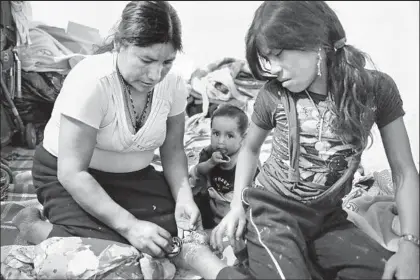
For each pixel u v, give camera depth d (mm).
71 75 1396
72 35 2566
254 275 1246
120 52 1339
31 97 2330
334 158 1317
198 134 2289
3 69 2160
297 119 1320
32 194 1899
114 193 1488
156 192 1526
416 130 2170
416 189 1303
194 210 1485
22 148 2344
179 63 2627
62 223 1447
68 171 1377
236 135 1692
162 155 1595
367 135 1315
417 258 1229
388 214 1558
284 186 1357
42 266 1316
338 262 1312
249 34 1286
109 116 1397
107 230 1416
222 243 1399
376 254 1285
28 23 2412
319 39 1225
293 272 1205
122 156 1489
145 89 1360
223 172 1729
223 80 2418
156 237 1349
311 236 1347
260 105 1383
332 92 1292
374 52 2977
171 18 1297
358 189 1783
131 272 1329
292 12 1215
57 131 1529
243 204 1407
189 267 1409
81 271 1299
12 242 1577
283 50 1230
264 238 1280
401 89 2600
